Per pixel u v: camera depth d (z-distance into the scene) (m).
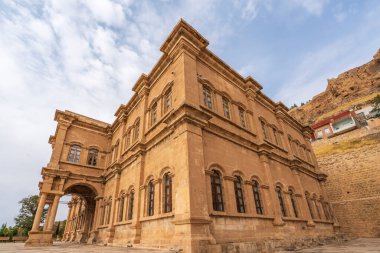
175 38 13.06
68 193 20.64
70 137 20.52
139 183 12.80
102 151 21.95
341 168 24.61
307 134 25.14
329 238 17.31
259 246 9.99
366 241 16.20
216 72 14.73
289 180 16.39
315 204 18.98
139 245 10.70
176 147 10.04
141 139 14.25
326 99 72.50
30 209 43.28
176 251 7.21
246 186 11.71
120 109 20.50
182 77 11.36
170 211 9.67
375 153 22.38
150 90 16.41
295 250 11.79
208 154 10.42
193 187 8.47
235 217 9.81
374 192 21.22
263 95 18.66
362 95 61.59
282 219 12.68
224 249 8.20
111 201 17.50
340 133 46.19
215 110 12.81
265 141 15.45
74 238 24.34
